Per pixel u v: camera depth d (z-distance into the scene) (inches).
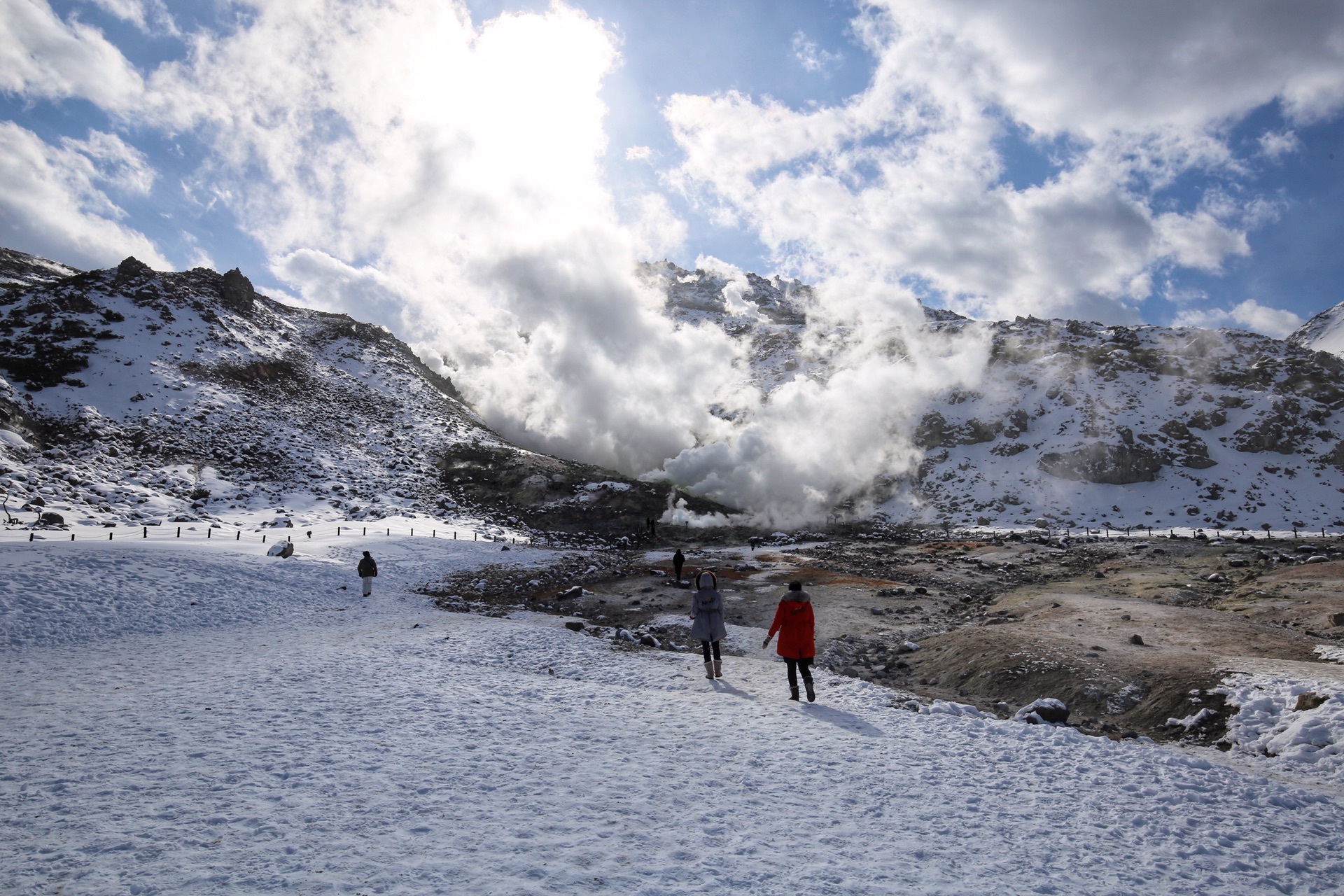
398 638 637.3
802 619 447.2
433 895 172.9
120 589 831.7
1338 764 354.6
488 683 452.8
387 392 3479.3
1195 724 435.8
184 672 478.3
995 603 993.5
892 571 1398.9
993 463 3262.8
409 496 2379.4
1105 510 2765.7
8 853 186.5
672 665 568.7
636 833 219.9
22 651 601.6
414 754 291.7
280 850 194.5
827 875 196.2
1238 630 641.6
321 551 1288.1
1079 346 4170.8
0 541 1037.8
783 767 297.0
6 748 284.8
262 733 312.8
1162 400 3444.9
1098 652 569.9
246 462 2222.0
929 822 243.4
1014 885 197.3
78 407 2118.6
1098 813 262.4
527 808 237.5
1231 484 2824.8
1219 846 237.1
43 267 4948.3
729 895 181.6
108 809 220.2
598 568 1360.7
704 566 1433.3
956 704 452.4
